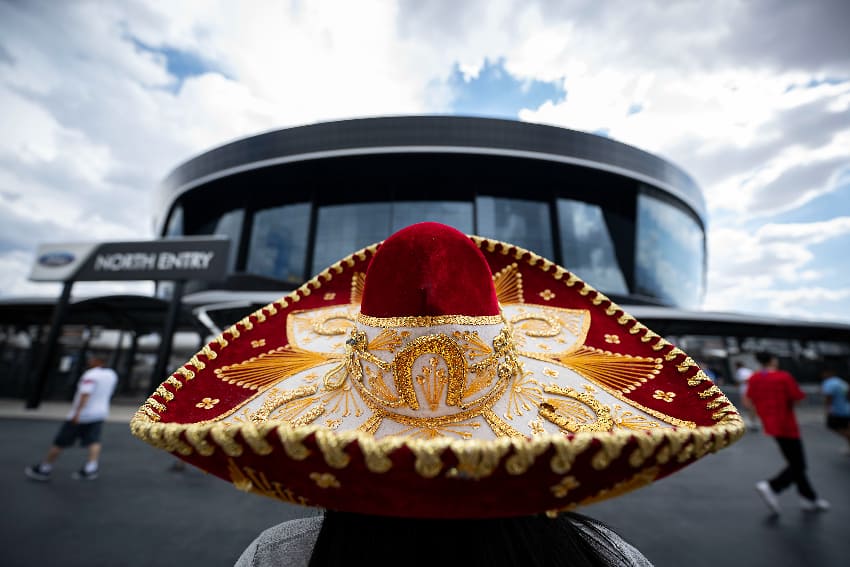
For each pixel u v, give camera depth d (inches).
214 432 27.0
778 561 174.6
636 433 26.0
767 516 228.8
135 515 218.4
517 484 27.5
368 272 43.3
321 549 36.3
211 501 240.1
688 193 1521.9
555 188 1323.8
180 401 41.9
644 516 230.1
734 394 782.5
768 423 247.1
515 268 61.1
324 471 27.4
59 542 185.3
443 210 1284.4
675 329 912.9
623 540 50.0
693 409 41.9
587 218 1332.4
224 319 633.0
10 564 165.5
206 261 623.8
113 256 648.4
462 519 34.8
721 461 372.5
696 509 241.3
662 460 27.9
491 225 1262.3
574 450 24.5
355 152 1214.9
